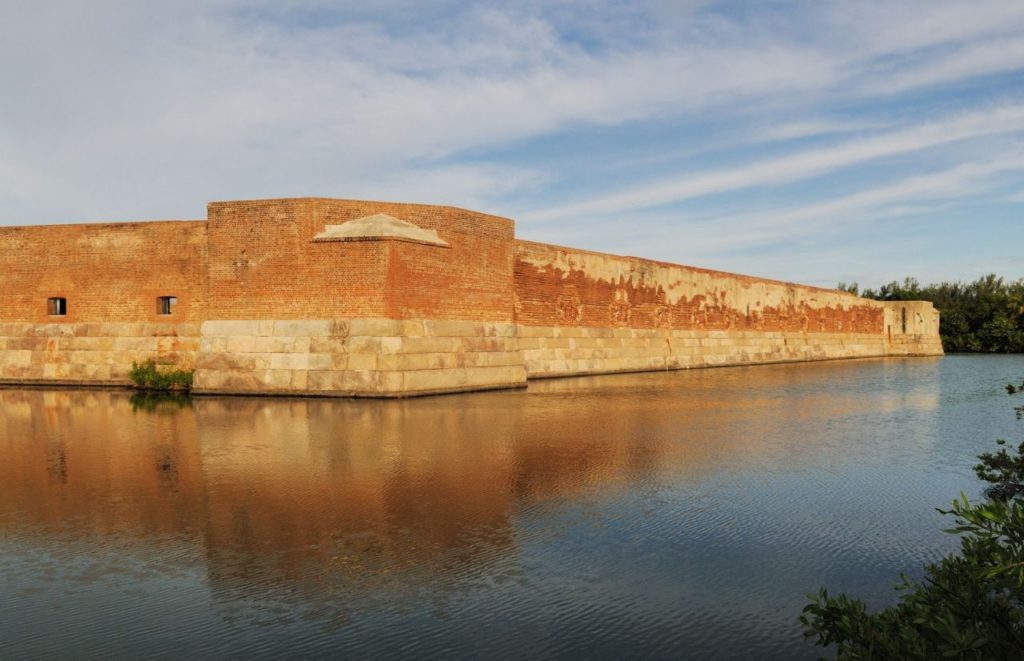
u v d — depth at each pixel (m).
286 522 7.49
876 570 6.21
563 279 29.27
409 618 5.19
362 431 13.41
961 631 3.38
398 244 20.16
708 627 5.07
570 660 4.58
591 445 12.09
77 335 23.58
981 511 3.58
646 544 6.86
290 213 20.50
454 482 9.28
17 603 5.46
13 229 24.14
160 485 9.08
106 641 4.82
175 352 22.77
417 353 20.52
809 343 49.56
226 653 4.64
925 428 14.80
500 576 6.01
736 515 7.89
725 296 40.97
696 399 20.19
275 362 20.27
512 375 24.08
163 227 23.06
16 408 17.27
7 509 8.01
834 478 9.80
